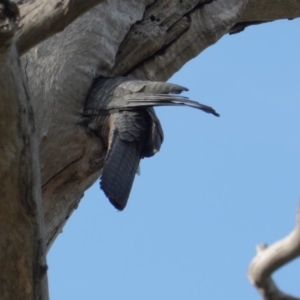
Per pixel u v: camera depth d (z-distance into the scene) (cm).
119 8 1168
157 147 1023
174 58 1217
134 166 1005
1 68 725
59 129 1040
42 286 786
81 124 1050
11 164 754
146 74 1192
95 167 1058
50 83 1048
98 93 1061
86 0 810
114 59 1131
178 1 1218
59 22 818
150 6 1209
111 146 1004
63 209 1081
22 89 748
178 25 1210
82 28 1109
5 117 743
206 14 1247
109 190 961
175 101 990
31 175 762
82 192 1109
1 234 768
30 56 1056
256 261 580
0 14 704
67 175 1057
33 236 774
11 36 704
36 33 814
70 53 1082
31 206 766
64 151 1042
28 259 777
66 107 1050
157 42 1187
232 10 1281
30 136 760
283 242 567
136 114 1027
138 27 1182
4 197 759
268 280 582
